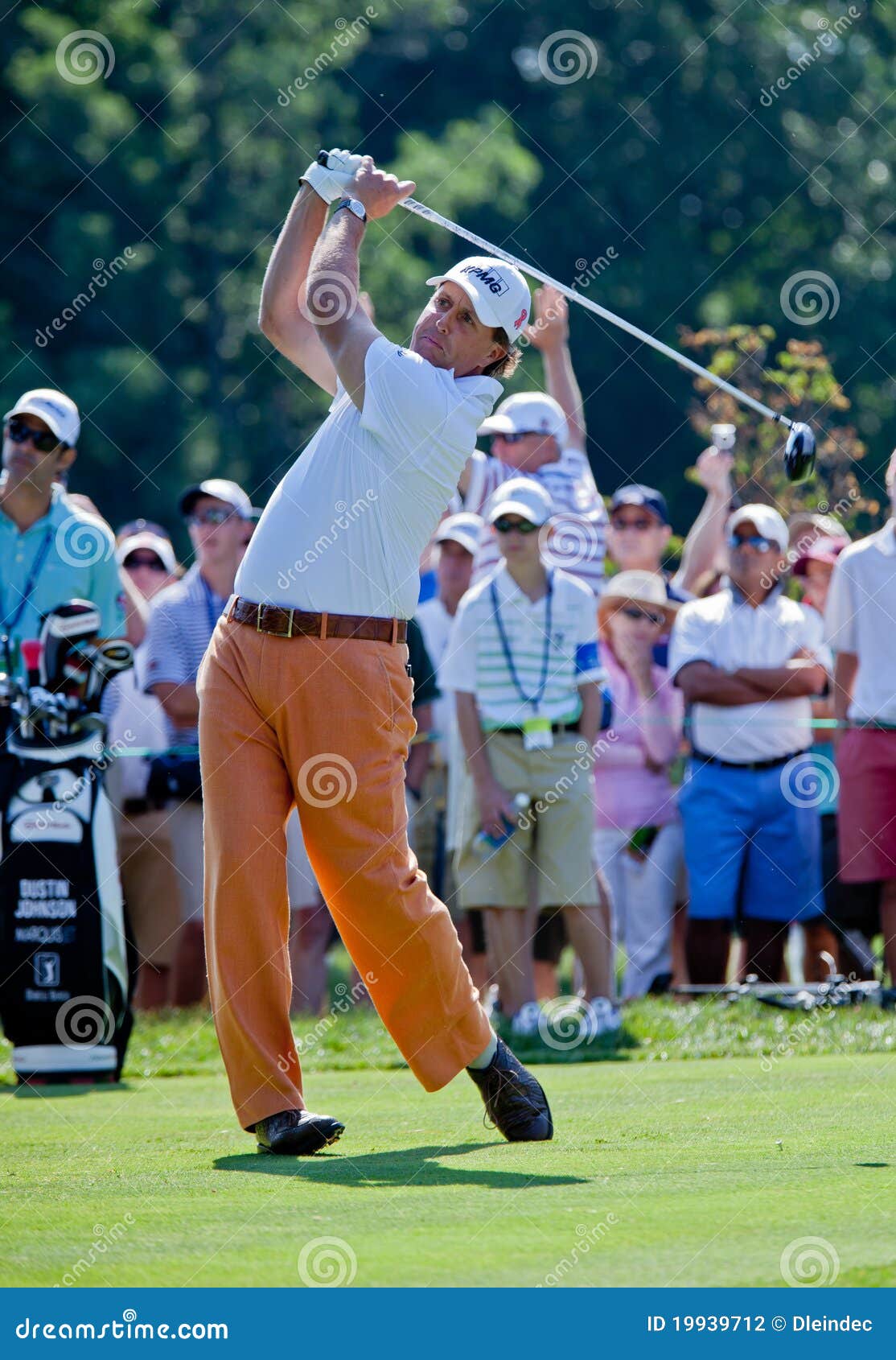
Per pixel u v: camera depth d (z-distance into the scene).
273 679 13.84
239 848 13.93
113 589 22.05
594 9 91.81
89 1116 16.97
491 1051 14.32
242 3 86.38
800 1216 10.62
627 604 28.67
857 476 42.25
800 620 27.62
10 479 21.55
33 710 20.61
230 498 27.22
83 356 78.44
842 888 26.67
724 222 90.25
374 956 14.05
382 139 92.00
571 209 87.94
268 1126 13.96
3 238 81.50
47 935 20.53
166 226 82.44
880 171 90.50
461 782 24.97
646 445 84.81
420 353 14.38
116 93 83.19
